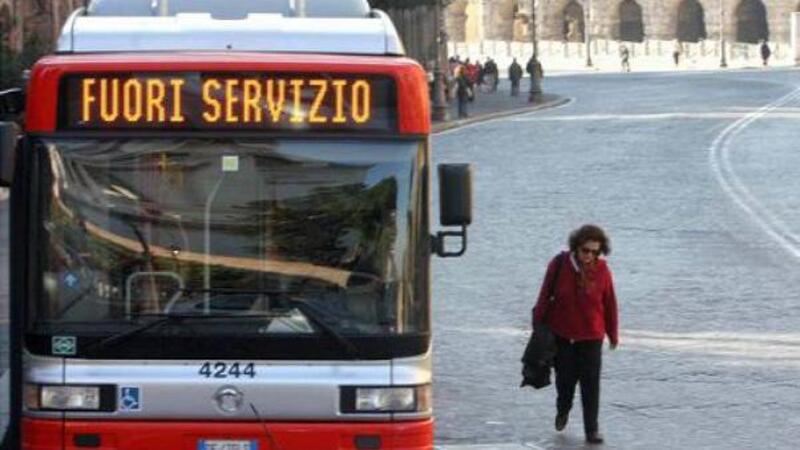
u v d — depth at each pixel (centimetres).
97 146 2473
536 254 6266
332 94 2491
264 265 2470
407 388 2455
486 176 9344
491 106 17200
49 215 2466
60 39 2550
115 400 2436
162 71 2478
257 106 2484
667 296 5275
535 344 3284
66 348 2444
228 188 2481
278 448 2444
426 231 2494
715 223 7200
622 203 7925
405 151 2495
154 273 2466
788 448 3253
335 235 2480
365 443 2453
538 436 3384
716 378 3975
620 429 3438
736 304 5119
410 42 18425
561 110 16488
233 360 2445
